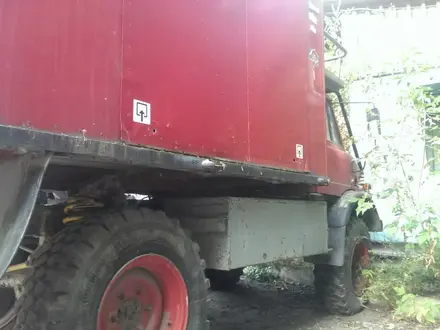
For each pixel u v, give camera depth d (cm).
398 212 513
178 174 320
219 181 375
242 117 329
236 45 327
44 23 208
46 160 211
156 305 306
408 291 555
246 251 366
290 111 388
